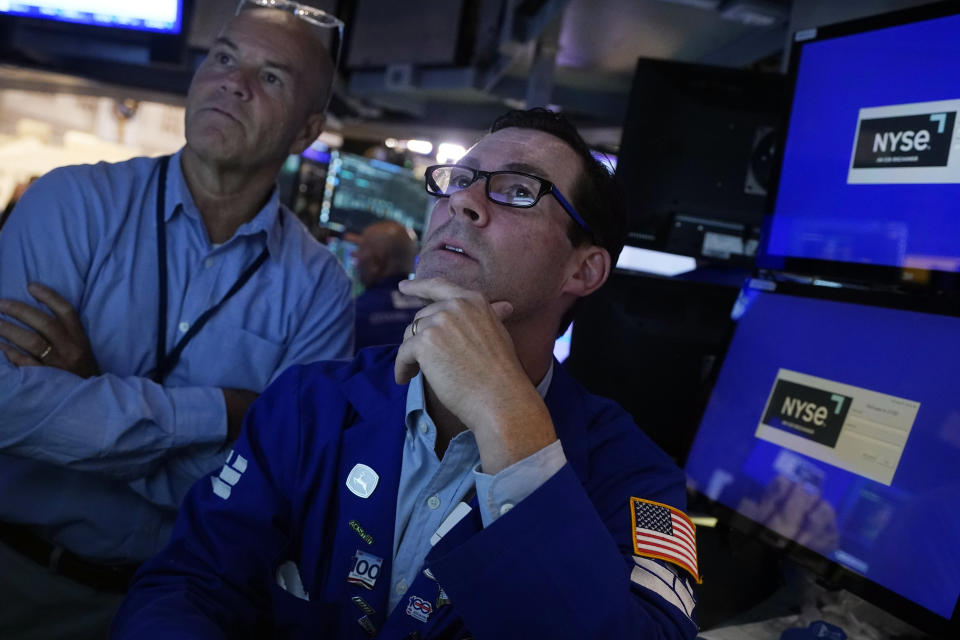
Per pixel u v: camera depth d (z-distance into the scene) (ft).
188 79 12.15
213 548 3.52
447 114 11.94
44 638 5.15
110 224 5.15
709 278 6.85
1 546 5.03
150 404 4.93
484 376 2.92
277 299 5.55
